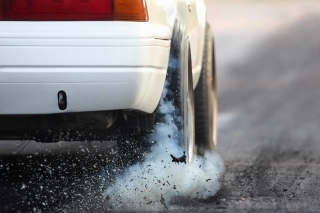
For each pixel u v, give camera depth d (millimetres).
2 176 10891
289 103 24812
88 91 8945
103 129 9992
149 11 9227
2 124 9430
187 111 10531
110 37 8922
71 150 11812
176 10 10641
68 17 8961
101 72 8914
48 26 8898
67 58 8883
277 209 9445
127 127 9930
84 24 8945
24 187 10039
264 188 10766
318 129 19516
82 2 8961
